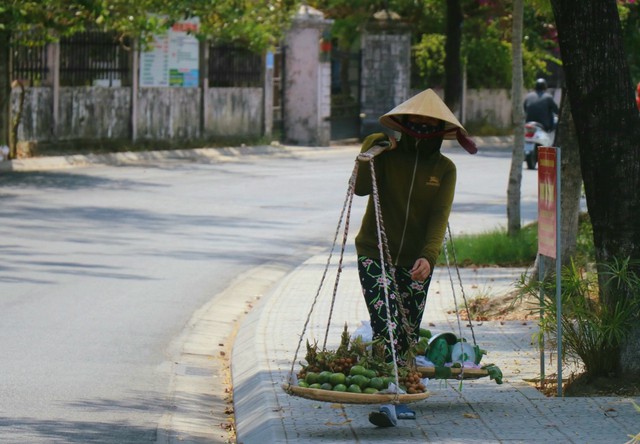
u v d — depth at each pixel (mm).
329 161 37719
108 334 13008
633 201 9805
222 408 10484
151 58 38375
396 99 47656
